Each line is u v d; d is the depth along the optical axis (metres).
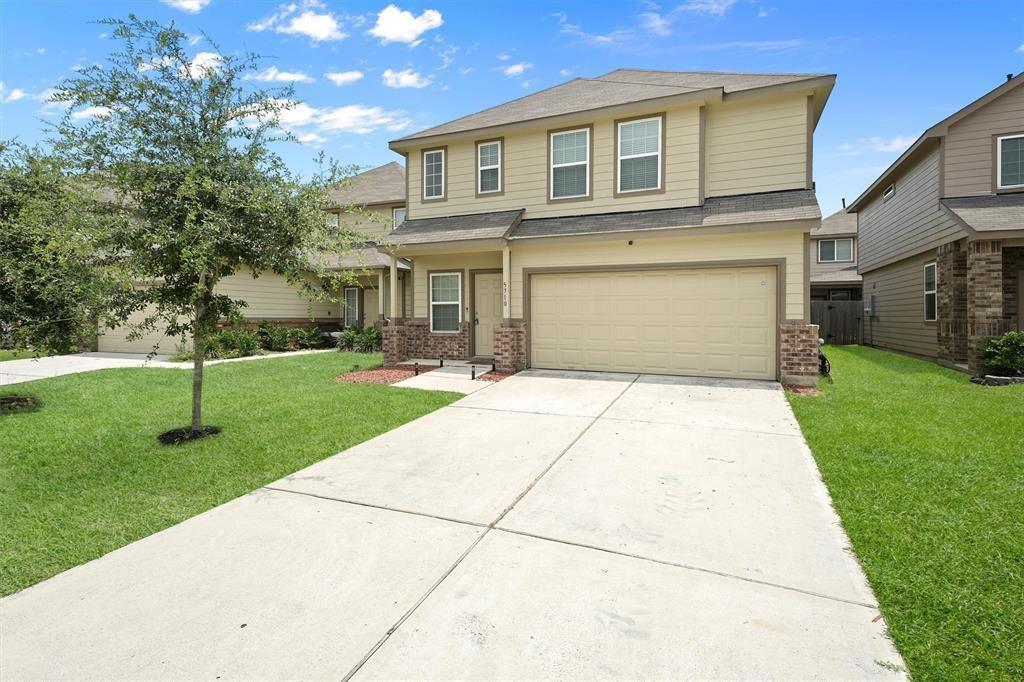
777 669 2.28
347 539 3.55
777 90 10.25
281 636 2.54
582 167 11.80
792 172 10.45
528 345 11.32
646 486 4.51
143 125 5.40
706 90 10.45
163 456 5.43
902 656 2.37
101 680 2.26
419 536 3.58
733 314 9.80
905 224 14.88
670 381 9.68
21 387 9.49
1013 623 2.57
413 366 12.09
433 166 13.43
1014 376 9.59
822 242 24.66
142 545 3.51
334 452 5.57
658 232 9.75
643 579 3.01
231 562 3.26
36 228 5.56
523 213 12.35
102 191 5.53
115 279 5.24
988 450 5.23
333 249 6.25
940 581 2.94
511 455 5.44
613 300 10.69
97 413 7.49
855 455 5.18
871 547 3.35
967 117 12.03
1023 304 11.77
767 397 8.20
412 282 13.41
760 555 3.28
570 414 7.25
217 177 5.56
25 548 3.47
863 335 19.70
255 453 5.52
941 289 12.43
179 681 2.25
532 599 2.82
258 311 16.80
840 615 2.66
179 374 10.96
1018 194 11.66
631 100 11.20
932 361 13.16
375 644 2.47
